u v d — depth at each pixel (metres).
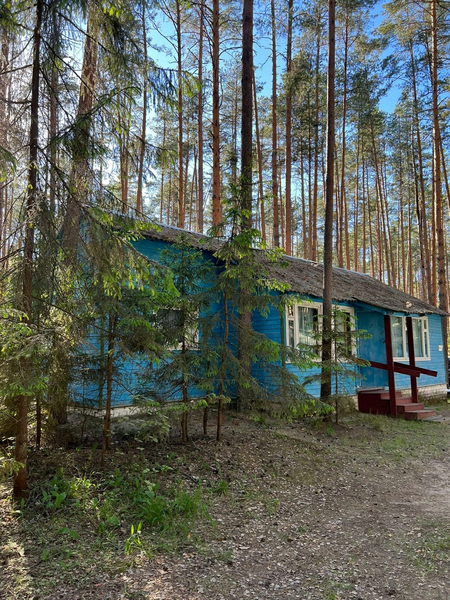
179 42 18.56
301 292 11.48
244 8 10.73
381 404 12.82
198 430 8.23
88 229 4.80
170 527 4.52
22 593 3.27
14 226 4.73
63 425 6.51
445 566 3.89
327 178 10.77
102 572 3.60
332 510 5.43
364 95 22.73
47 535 4.16
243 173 8.77
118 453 6.36
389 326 12.85
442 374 18.27
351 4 19.42
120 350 5.98
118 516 4.67
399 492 6.20
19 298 4.46
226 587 3.47
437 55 19.41
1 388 4.27
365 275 19.47
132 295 6.03
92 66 5.35
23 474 4.84
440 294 18.86
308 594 3.40
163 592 3.35
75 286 5.41
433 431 10.75
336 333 10.25
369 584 3.58
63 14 4.95
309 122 23.72
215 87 16.33
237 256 7.32
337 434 9.57
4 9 4.47
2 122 4.86
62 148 4.91
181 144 18.45
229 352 7.25
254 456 7.11
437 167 19.38
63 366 5.74
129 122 5.42
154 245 10.23
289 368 11.79
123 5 5.08
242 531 4.65
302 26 20.58
